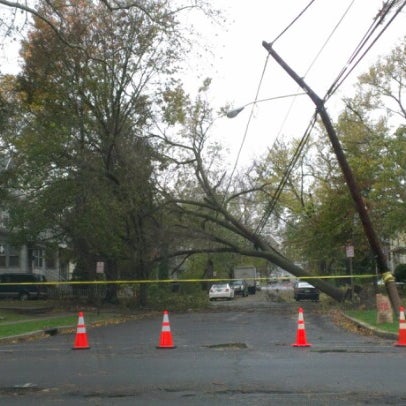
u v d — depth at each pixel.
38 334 18.86
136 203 31.30
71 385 9.41
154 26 28.69
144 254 33.06
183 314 29.64
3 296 42.19
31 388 9.22
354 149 35.50
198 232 33.69
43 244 38.38
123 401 8.19
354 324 20.42
